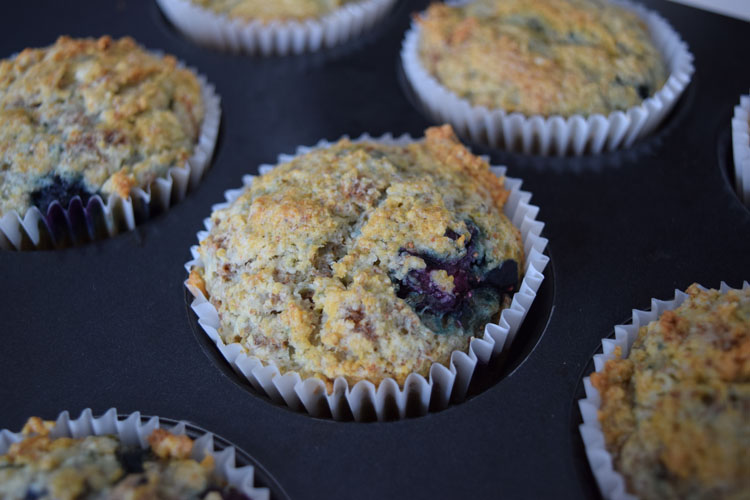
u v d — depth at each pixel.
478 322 0.19
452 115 0.24
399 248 0.19
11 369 0.19
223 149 0.24
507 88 0.23
